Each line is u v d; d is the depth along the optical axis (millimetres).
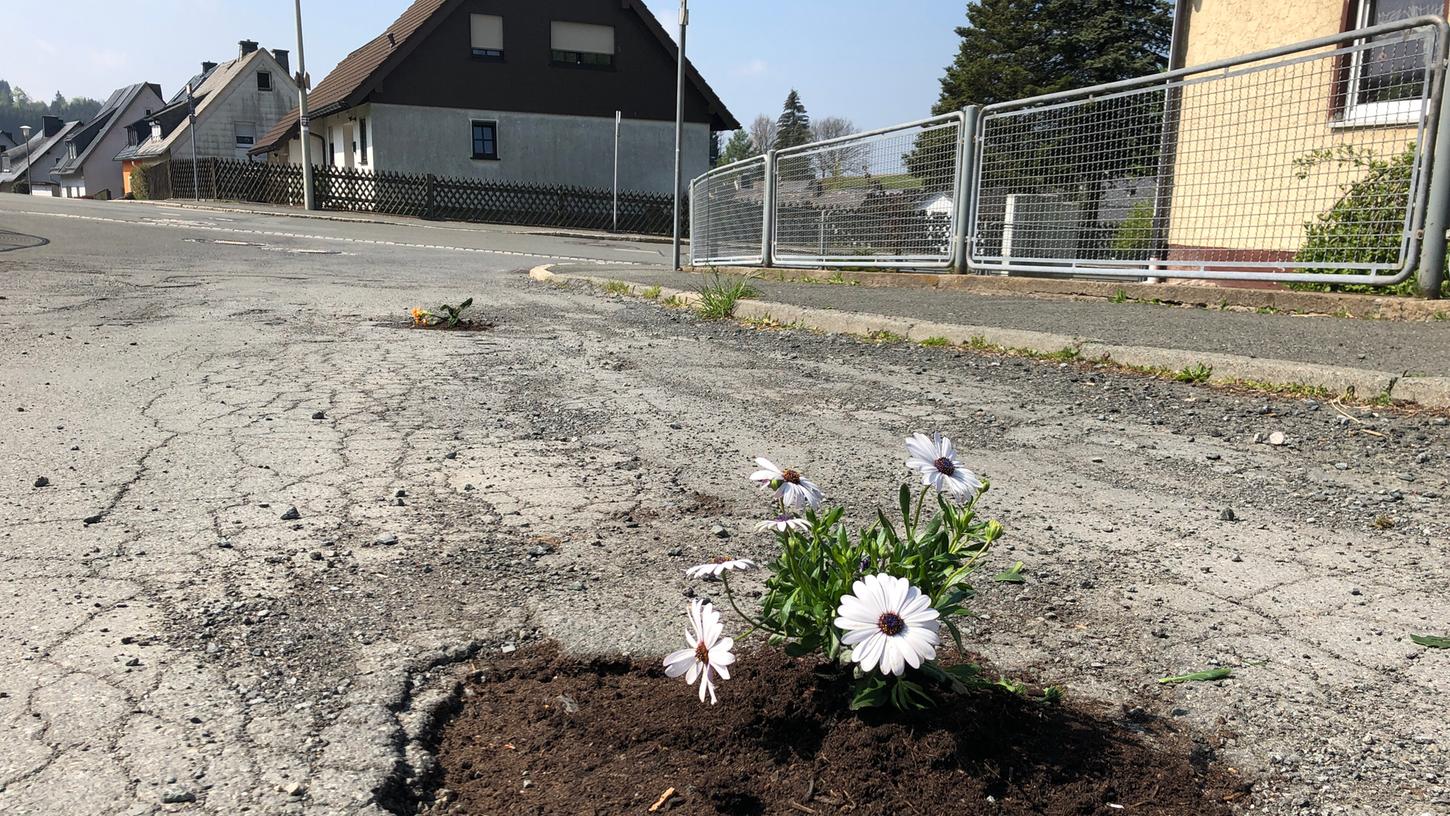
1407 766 1875
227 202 32375
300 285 9906
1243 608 2559
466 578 2641
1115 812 1686
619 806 1667
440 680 2098
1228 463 3846
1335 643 2369
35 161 86562
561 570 2717
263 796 1653
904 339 6762
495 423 4395
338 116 35250
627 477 3615
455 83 31500
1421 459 3812
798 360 6098
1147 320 6707
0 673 2031
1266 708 2068
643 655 2227
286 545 2832
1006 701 1998
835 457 3930
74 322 6891
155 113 63406
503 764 1803
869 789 1695
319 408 4574
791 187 11688
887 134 10375
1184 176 8320
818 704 1915
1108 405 4785
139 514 3059
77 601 2400
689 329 7465
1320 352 5266
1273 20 9492
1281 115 7957
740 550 2896
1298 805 1751
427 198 29969
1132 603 2582
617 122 30172
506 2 31719
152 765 1725
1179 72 7895
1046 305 7805
